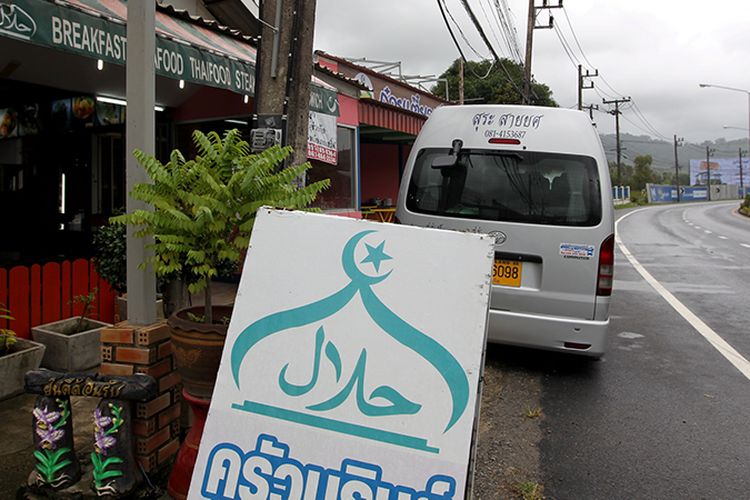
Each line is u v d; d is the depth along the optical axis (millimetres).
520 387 5375
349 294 2490
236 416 2436
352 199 10891
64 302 5344
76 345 4793
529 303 5242
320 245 2594
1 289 4836
